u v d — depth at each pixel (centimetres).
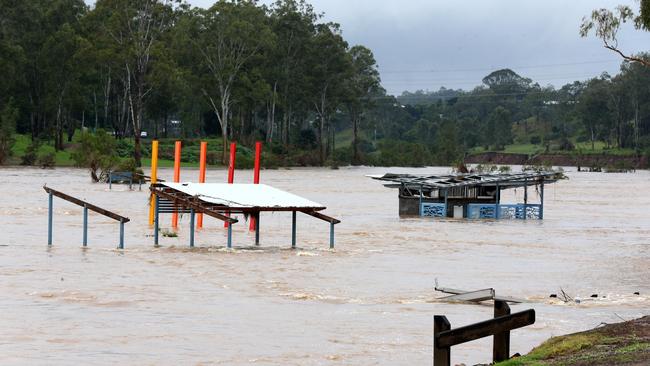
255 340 2039
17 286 2692
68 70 12581
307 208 3866
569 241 4591
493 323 1429
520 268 3466
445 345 1425
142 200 6525
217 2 12962
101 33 12106
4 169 10731
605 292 2880
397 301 2597
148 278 2917
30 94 13162
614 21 4575
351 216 5966
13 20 12838
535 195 9306
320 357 1886
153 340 2016
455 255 3847
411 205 6075
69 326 2141
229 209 3703
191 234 3778
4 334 2039
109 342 1989
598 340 1773
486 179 6084
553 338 1838
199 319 2266
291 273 3123
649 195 9356
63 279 2848
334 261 3491
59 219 4981
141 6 11775
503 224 5575
